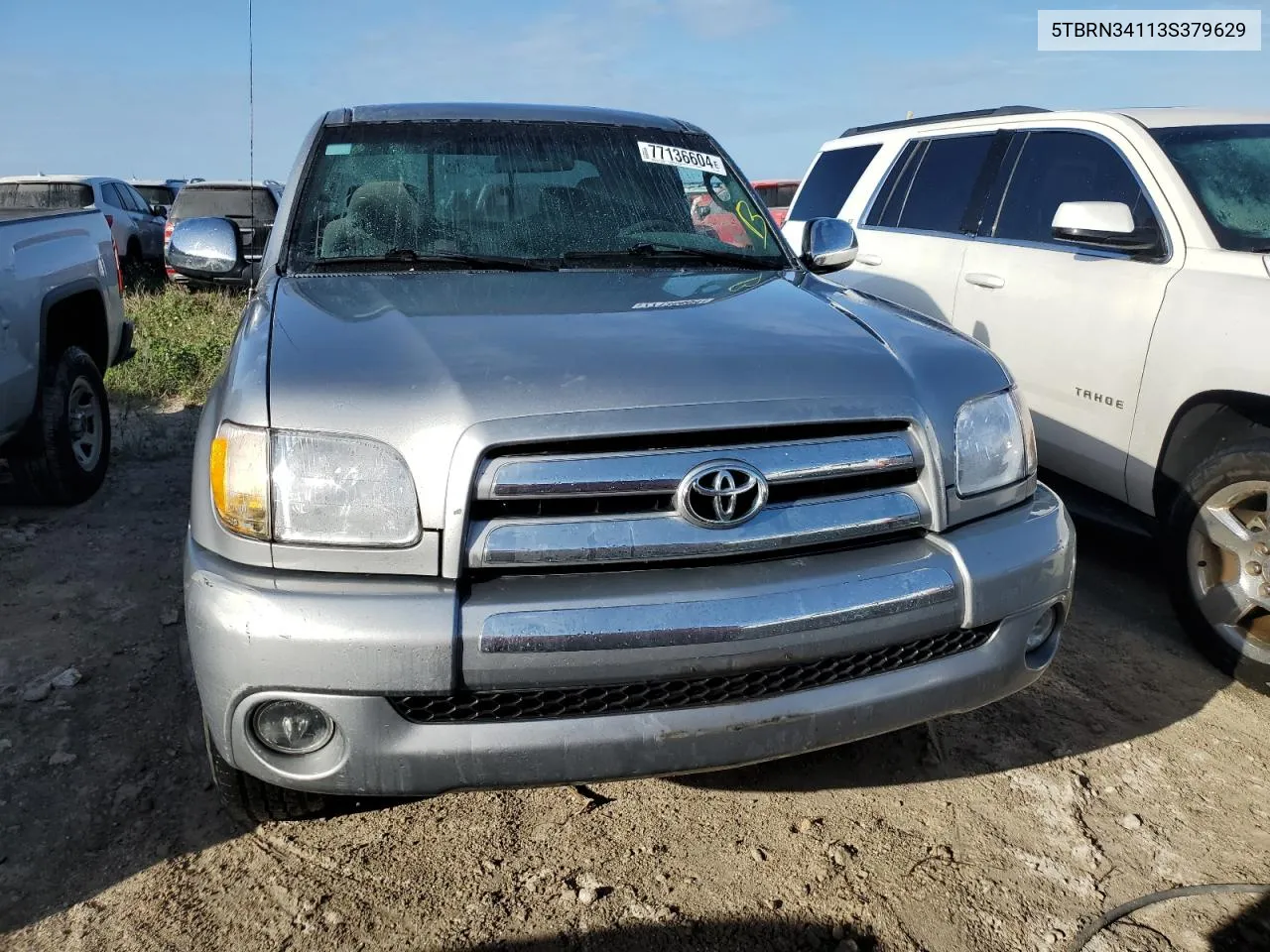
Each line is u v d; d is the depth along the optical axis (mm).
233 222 3412
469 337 2248
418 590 1944
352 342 2223
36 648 3379
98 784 2654
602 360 2137
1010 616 2293
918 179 5328
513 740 1966
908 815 2615
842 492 2188
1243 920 2258
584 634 1933
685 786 2727
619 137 3613
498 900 2283
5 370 4152
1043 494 2537
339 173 3254
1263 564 3178
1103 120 4230
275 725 1997
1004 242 4527
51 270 4582
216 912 2229
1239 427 3375
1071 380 3977
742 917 2246
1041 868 2426
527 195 3281
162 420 6555
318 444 1984
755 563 2107
